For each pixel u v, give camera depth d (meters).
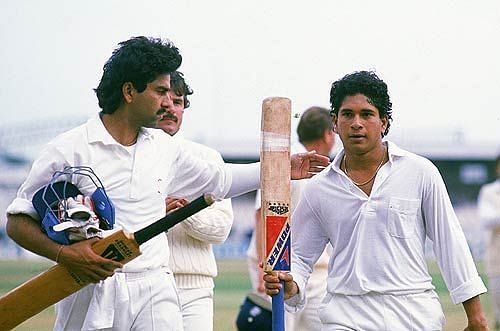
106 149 21.73
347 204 22.44
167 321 21.88
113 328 21.72
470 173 76.38
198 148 25.22
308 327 29.56
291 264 22.61
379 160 22.45
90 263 20.73
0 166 74.56
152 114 21.94
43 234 21.16
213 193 23.34
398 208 22.17
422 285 22.28
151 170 22.05
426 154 75.88
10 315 21.30
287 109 21.98
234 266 69.88
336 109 22.58
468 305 22.08
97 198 21.00
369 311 22.19
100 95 21.98
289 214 21.97
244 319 31.27
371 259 22.23
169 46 22.06
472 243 72.75
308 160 23.83
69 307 21.89
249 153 76.19
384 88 22.38
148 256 21.86
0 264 64.81
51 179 21.36
